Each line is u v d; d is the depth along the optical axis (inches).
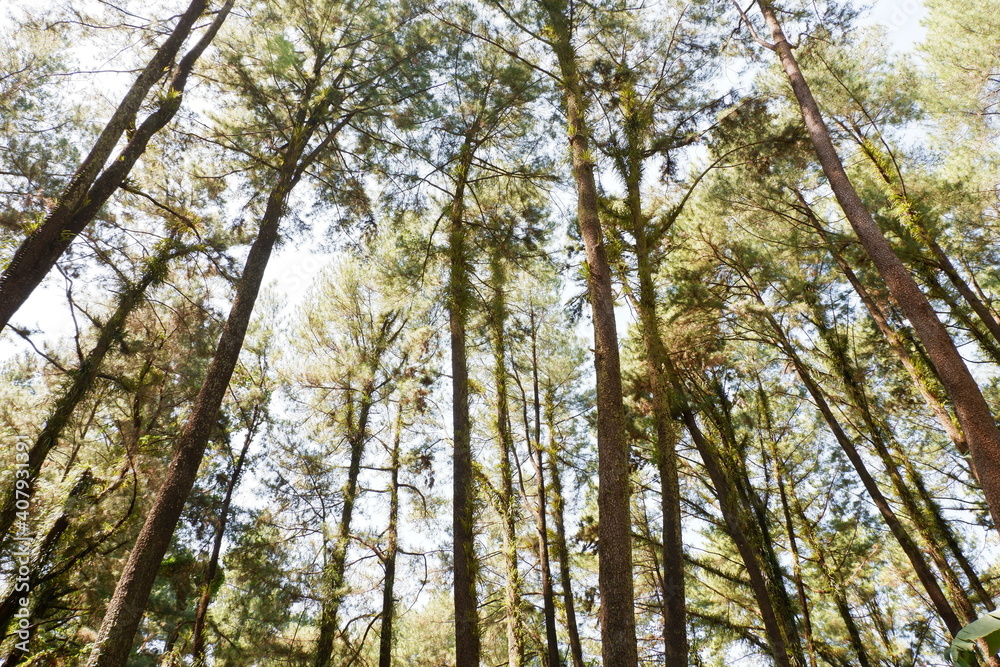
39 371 369.1
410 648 544.1
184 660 371.6
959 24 450.9
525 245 399.5
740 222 428.8
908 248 358.3
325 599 384.8
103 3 306.8
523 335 539.5
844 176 291.9
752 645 445.1
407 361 530.0
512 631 363.3
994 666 293.0
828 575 397.7
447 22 363.6
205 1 314.3
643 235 288.4
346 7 362.9
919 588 447.8
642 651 482.3
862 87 406.6
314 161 375.6
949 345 239.1
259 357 519.5
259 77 375.6
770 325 428.1
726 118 364.2
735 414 468.1
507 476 327.6
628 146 316.8
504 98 388.2
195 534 455.5
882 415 451.5
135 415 323.6
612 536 203.0
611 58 369.7
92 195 249.9
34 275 223.1
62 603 298.7
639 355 387.9
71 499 273.6
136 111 268.4
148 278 339.9
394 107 382.0
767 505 472.7
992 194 412.5
